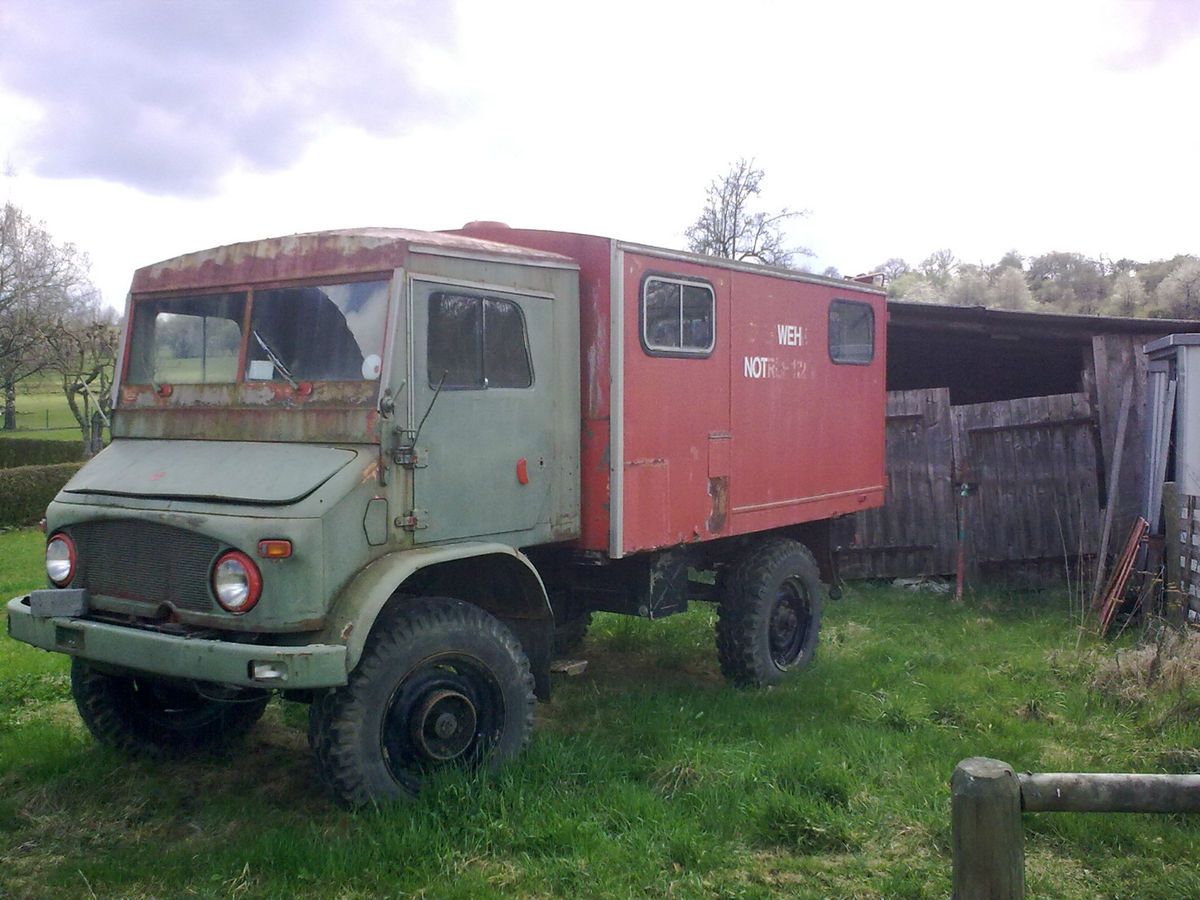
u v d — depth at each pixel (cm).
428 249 448
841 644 793
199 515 407
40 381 3325
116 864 391
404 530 438
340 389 437
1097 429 1025
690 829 419
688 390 589
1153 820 437
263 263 473
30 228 2767
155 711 513
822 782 465
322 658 383
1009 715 590
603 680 680
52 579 455
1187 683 599
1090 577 1009
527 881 380
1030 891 383
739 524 638
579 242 540
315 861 384
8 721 571
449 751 445
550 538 520
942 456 1048
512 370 496
